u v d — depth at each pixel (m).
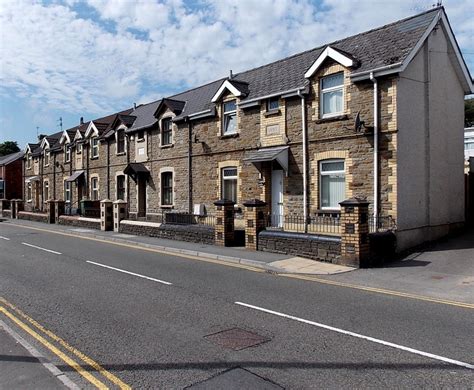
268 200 16.92
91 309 7.12
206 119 20.02
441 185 14.86
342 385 4.27
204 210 20.14
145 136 24.48
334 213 14.36
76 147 33.25
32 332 5.98
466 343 5.45
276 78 17.56
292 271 10.51
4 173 48.06
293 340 5.58
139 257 13.02
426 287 8.80
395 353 5.11
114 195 27.97
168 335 5.80
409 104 13.30
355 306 7.29
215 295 8.09
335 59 14.08
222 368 4.70
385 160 12.91
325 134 14.62
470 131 26.34
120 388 4.24
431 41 14.40
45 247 15.55
